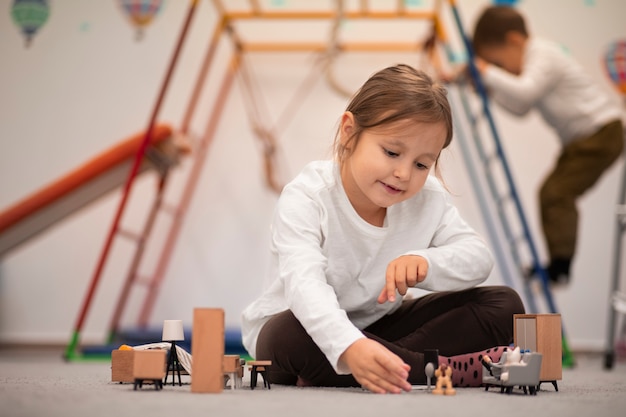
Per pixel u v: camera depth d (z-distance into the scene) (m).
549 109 3.16
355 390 1.09
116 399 0.91
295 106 3.30
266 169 3.13
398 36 3.31
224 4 3.35
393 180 1.11
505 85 3.12
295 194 1.23
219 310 1.01
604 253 3.18
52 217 2.70
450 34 3.30
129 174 2.72
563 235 3.12
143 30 3.34
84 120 3.32
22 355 2.81
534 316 1.12
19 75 3.34
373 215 1.26
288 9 3.36
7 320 3.25
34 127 3.32
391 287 1.11
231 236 3.26
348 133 1.20
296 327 1.15
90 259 3.26
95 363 2.25
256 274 3.24
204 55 3.32
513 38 3.21
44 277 3.26
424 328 1.21
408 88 1.12
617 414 0.82
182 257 3.26
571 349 3.14
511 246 2.81
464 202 3.20
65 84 3.33
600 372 2.01
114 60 3.33
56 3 3.35
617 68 3.23
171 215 3.27
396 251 1.27
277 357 1.17
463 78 2.89
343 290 1.26
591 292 3.17
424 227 1.29
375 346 1.00
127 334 2.84
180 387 1.12
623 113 3.23
